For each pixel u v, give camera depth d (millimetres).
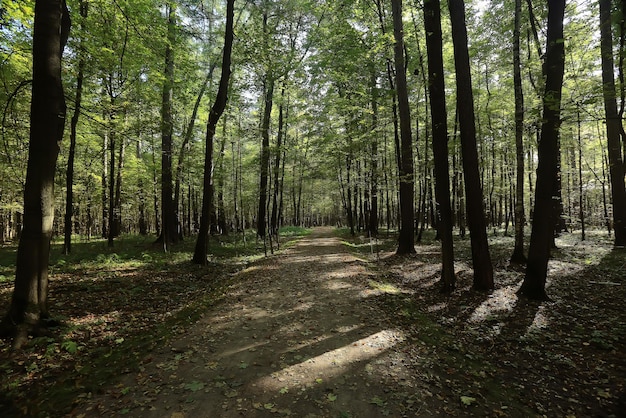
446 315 7512
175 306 8000
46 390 4066
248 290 9180
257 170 22375
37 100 5559
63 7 7285
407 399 4023
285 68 17000
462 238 22078
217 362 4879
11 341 5148
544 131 7789
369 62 17375
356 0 16641
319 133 22047
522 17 13742
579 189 19109
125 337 5887
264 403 3875
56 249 16031
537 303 7734
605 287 8648
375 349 5402
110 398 3926
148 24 11172
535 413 3963
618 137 14398
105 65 12125
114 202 22781
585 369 4992
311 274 11266
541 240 7988
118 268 11859
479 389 4387
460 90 9008
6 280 9375
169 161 18453
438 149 9195
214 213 31250
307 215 70000
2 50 8898
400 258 14625
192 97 18031
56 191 24453
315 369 4707
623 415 3924
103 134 13828
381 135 19312
